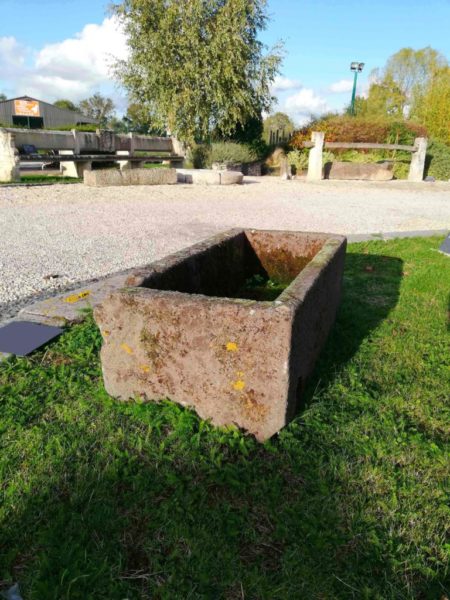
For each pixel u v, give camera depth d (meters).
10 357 2.78
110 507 1.73
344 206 10.31
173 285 2.64
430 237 6.79
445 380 2.71
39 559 1.54
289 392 2.06
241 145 17.78
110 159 13.98
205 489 1.83
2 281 4.41
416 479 1.91
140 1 14.65
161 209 8.74
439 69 41.03
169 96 15.66
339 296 3.52
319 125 18.64
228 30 15.16
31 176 13.64
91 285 4.16
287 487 1.84
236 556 1.56
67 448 2.04
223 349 2.06
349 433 2.17
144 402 2.32
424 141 17.14
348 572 1.51
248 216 8.31
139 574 1.51
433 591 1.46
